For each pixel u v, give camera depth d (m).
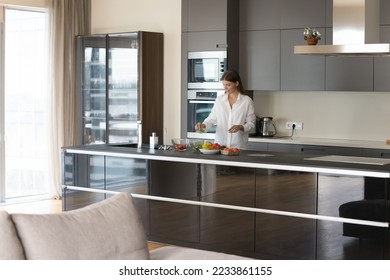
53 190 8.95
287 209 5.45
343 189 5.12
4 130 8.53
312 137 8.22
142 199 6.36
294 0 7.86
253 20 8.20
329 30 7.62
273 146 7.94
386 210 4.91
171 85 8.67
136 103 8.50
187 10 8.33
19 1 8.41
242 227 5.72
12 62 8.66
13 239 3.07
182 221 6.11
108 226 3.48
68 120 9.02
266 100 8.55
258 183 5.59
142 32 8.40
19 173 8.80
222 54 8.05
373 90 7.41
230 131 6.57
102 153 6.58
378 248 4.97
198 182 5.97
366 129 7.85
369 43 6.19
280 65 8.02
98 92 8.89
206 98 8.22
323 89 7.74
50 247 3.20
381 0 7.26
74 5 9.03
